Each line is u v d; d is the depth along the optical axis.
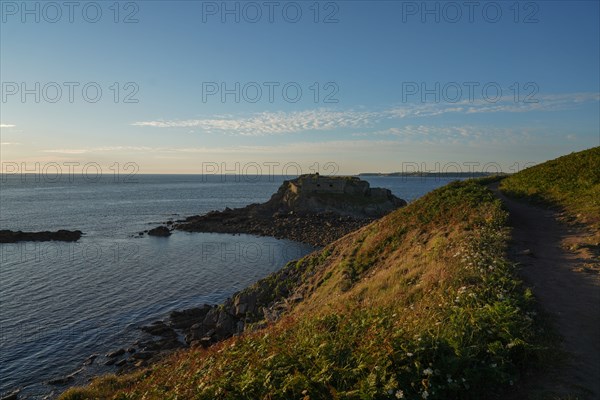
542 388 6.82
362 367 7.04
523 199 29.56
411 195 189.75
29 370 25.38
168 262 54.56
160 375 14.60
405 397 6.41
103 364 25.97
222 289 42.22
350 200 112.75
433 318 8.83
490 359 7.41
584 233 16.80
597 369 7.20
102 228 89.56
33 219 104.56
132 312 35.25
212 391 8.16
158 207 142.88
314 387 6.95
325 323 10.93
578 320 9.02
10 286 42.22
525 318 8.61
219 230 86.88
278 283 29.62
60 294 39.78
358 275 23.58
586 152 36.00
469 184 33.50
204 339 27.30
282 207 114.56
